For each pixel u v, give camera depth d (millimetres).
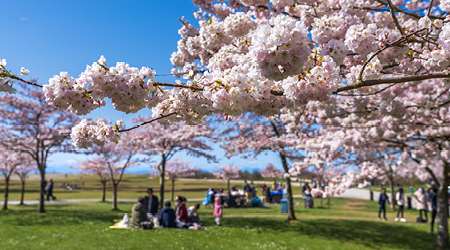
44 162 23562
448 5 4469
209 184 62969
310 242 15211
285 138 18094
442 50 3865
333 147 12227
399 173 21531
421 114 9352
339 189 15094
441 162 13133
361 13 5664
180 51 6914
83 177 84625
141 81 3488
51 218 19781
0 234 15195
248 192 36438
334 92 3816
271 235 16188
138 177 83812
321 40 3902
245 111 3492
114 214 22609
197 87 3713
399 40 3834
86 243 13461
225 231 16609
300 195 44812
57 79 3475
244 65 3490
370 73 4426
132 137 25891
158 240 14180
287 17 2775
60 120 23484
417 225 19828
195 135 24688
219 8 7258
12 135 22688
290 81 3363
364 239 16031
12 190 49375
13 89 3520
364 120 10680
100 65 3475
